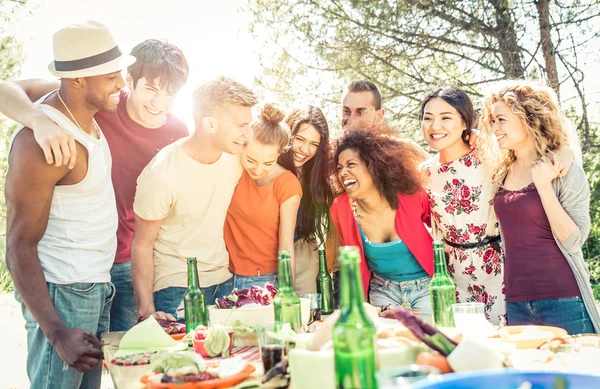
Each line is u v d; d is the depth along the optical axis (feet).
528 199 10.77
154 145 13.07
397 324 8.20
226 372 6.15
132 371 6.73
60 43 9.50
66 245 9.50
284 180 11.77
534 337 7.09
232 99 10.57
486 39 25.81
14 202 8.95
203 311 8.66
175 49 12.91
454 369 5.17
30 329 9.54
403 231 11.44
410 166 11.51
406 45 25.44
